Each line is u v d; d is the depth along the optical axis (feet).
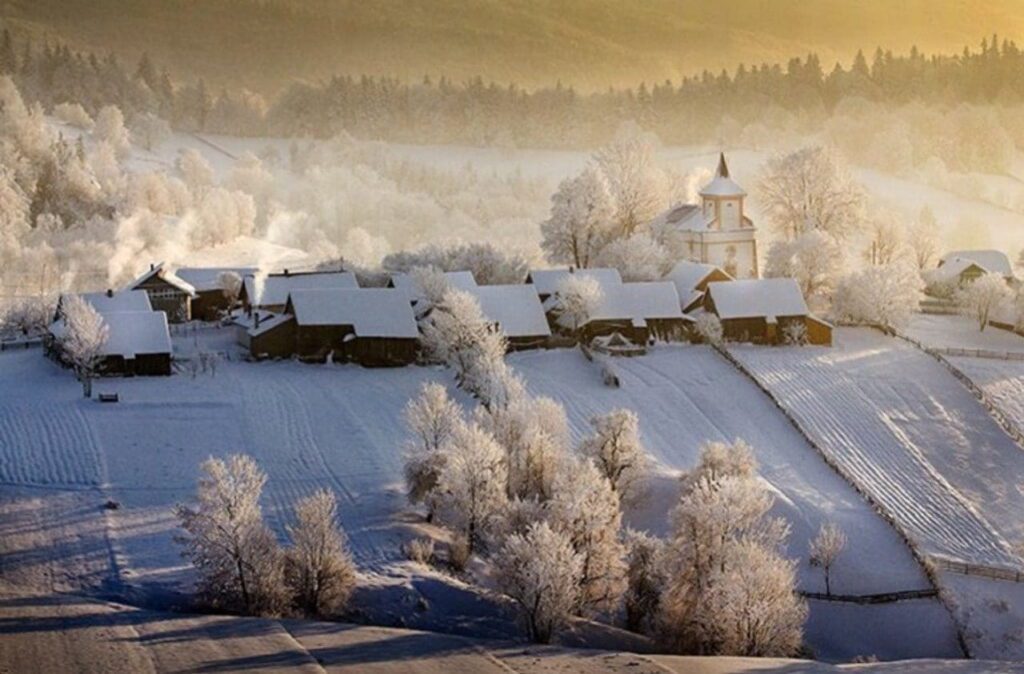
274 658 558.56
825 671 577.84
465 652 581.94
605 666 572.51
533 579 625.00
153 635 583.17
